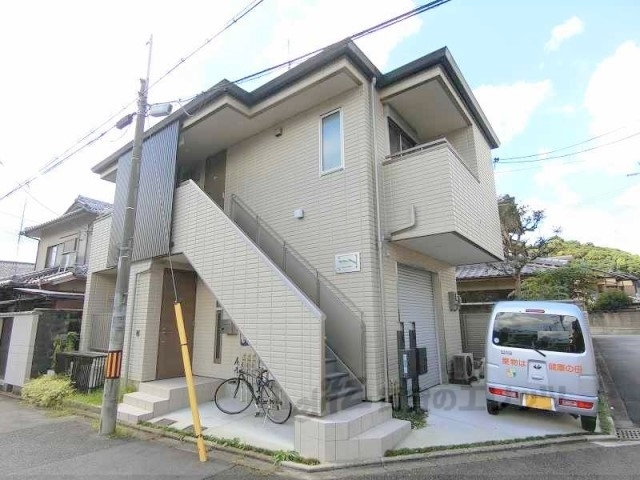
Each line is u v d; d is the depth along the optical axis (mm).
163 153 8242
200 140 8727
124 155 9586
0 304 11812
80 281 12234
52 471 4082
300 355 4914
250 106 7621
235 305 5902
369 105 6801
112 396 5484
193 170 10039
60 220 14773
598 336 16641
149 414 5945
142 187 8555
